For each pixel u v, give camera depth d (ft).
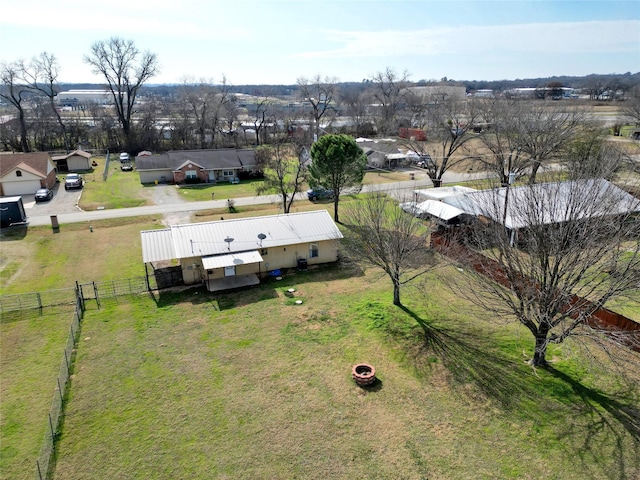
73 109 588.91
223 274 97.09
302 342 72.02
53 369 65.77
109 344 71.92
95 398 59.31
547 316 58.75
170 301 86.94
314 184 136.26
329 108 432.25
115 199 168.66
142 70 289.94
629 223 62.39
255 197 173.88
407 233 84.48
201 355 68.74
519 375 62.85
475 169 212.23
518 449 50.11
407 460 48.91
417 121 359.66
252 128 361.30
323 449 50.62
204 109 312.71
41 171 176.14
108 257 111.04
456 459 48.93
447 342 71.46
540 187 72.28
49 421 53.83
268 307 84.17
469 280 72.28
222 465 48.67
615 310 76.28
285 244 99.71
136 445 51.47
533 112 164.96
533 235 61.41
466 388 60.39
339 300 87.10
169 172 203.72
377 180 205.46
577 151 129.70
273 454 50.03
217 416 55.88
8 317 80.89
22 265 105.91
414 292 89.40
